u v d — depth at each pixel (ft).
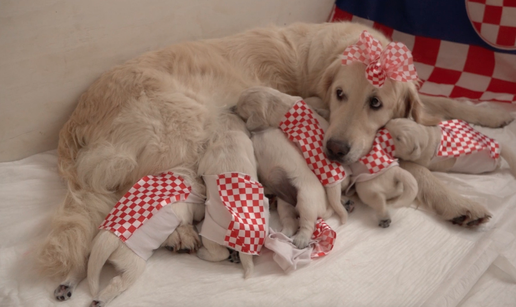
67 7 7.43
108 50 8.30
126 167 6.91
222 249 6.25
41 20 7.23
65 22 7.52
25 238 6.47
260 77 9.18
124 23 8.31
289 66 9.29
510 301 5.99
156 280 5.93
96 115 7.52
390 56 6.94
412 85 7.80
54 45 7.54
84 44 7.91
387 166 6.97
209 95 8.04
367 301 5.81
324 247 6.53
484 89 10.57
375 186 7.01
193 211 6.70
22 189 7.21
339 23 9.43
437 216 7.35
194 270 6.14
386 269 6.26
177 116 7.12
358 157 7.22
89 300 5.62
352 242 6.72
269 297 5.77
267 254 6.47
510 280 6.33
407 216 7.26
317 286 5.94
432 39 11.27
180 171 6.88
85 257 6.10
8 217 6.73
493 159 7.89
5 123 7.50
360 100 7.39
